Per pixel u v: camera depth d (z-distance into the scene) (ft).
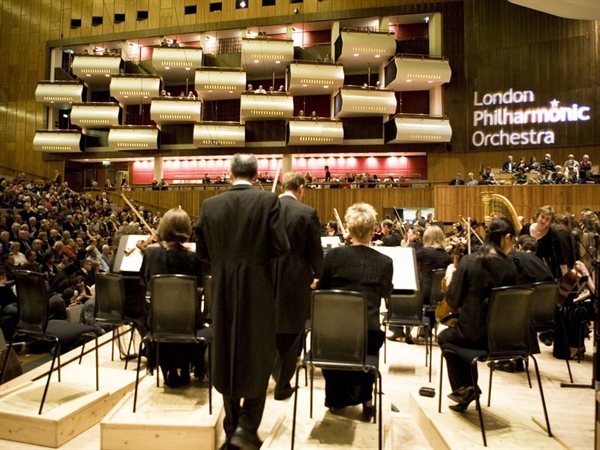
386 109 53.26
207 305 11.44
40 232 29.45
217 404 9.14
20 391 10.05
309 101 61.77
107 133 62.85
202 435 8.10
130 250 12.53
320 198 50.78
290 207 9.13
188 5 62.59
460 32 53.42
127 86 58.85
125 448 8.20
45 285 9.58
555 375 12.58
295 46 59.06
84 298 20.26
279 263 9.21
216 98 62.28
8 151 65.92
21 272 9.67
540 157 49.42
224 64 60.13
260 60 56.49
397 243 22.47
